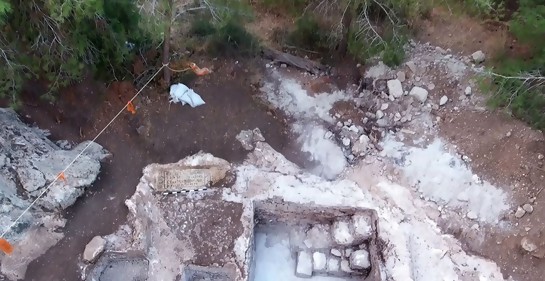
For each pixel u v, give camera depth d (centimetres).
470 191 1216
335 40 1309
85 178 1112
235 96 1303
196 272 1092
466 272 1118
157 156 1195
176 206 1125
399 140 1292
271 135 1270
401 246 1116
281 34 1415
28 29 1029
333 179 1223
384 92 1353
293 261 1231
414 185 1227
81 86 1209
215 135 1238
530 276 1127
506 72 1164
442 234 1161
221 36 1312
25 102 1159
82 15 963
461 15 1366
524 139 1241
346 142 1282
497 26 1405
